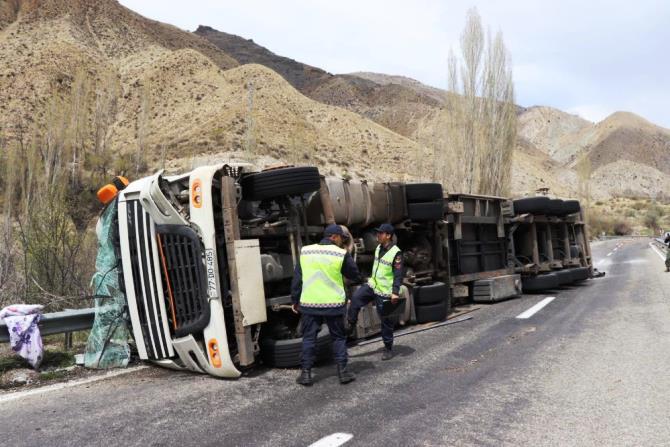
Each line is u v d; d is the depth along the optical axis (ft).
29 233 32.89
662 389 17.75
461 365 21.62
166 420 15.58
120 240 22.04
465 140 105.40
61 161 113.80
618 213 352.08
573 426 14.69
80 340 27.40
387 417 15.56
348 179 28.17
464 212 38.91
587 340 25.68
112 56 310.45
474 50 105.19
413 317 31.22
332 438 13.92
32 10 322.75
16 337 21.27
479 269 41.57
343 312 19.67
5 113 212.84
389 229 23.32
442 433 14.25
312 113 295.89
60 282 31.37
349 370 21.29
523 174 329.52
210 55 526.16
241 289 20.07
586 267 56.54
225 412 16.21
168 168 168.66
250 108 186.70
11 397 18.38
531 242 46.65
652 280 53.67
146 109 207.92
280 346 21.34
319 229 25.08
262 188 21.77
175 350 21.04
